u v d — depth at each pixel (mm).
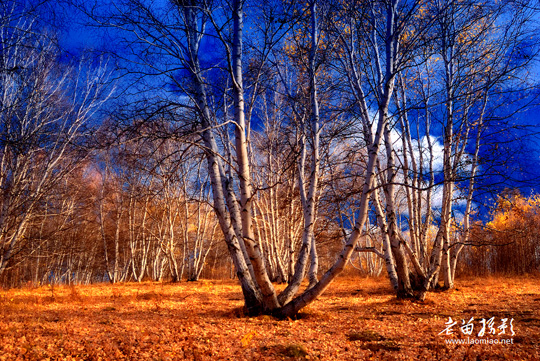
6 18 5629
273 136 14617
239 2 7094
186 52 7527
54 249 20078
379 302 9180
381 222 10367
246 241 6391
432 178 11328
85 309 8453
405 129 12117
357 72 10031
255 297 7066
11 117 10570
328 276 6391
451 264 12102
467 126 10953
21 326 6180
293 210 17578
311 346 4949
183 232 22984
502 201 10375
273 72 8461
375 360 4348
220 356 4484
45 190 13320
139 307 8836
